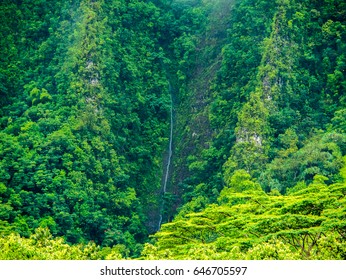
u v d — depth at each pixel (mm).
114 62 141875
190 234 89188
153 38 157500
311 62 137125
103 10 148875
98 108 131625
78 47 139000
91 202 114938
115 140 130750
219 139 132875
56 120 126375
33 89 135750
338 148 115688
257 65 138750
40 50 144500
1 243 76500
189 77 154000
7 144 117188
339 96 133875
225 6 161750
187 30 161000
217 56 152375
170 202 128875
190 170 134375
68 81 134875
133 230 118125
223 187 121562
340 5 143000
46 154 118438
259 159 120312
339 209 81625
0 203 105875
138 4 157875
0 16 149875
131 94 143125
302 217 78812
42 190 111562
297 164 113375
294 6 141500
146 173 134500
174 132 145000
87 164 120625
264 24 143375
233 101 138125
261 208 90812
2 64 143750
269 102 128625
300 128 126688
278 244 68562
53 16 150250
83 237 108875
